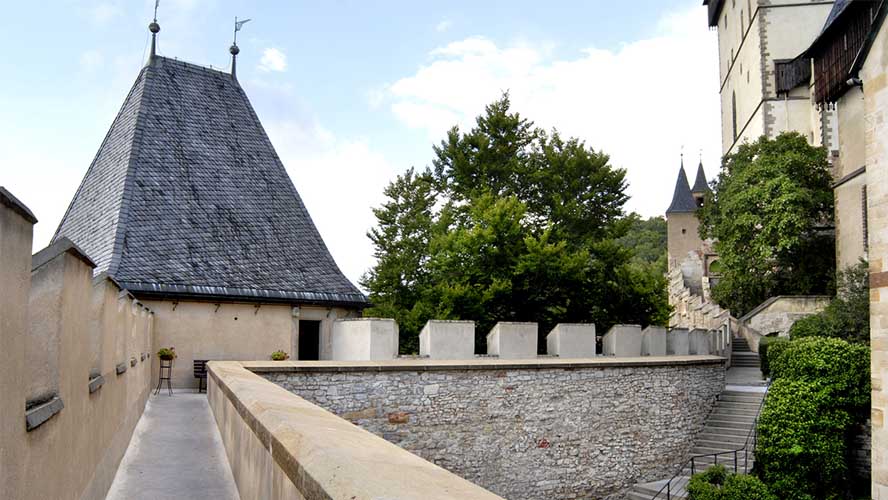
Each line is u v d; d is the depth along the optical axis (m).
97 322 6.84
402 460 3.26
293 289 24.89
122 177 24.14
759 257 39.84
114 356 8.04
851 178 31.92
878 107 16.84
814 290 40.19
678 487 21.62
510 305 31.83
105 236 23.02
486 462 18.80
